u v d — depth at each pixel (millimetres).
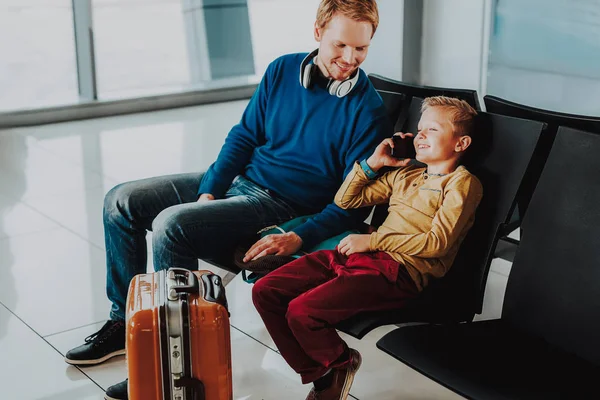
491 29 3387
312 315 2082
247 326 2945
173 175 2723
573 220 2023
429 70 3650
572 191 2033
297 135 2547
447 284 2211
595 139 2006
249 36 6605
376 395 2512
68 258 3566
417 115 2484
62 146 5270
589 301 1976
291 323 2104
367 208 2482
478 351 1979
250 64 6668
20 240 3748
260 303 2191
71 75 6098
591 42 3164
